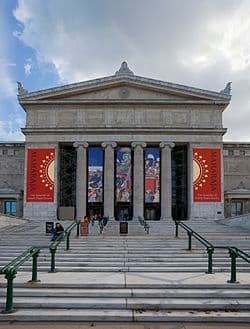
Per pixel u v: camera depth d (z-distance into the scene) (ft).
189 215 168.96
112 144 173.06
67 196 181.16
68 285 47.62
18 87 176.55
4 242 85.56
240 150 190.29
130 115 175.83
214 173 170.30
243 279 51.75
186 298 44.34
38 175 171.12
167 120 175.32
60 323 38.40
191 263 63.57
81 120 175.42
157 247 77.30
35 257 50.34
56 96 176.35
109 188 170.50
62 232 77.92
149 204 179.93
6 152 189.98
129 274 56.08
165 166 172.14
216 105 175.94
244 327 37.22
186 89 174.40
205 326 37.47
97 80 174.91
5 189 184.03
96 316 39.24
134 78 175.11
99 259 65.77
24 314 39.45
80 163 172.55
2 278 52.03
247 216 125.29
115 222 155.02
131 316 39.17
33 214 167.94
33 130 173.37
